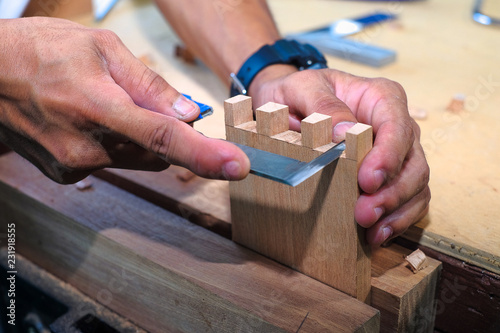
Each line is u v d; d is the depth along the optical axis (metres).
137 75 0.35
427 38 0.67
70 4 0.69
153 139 0.32
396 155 0.32
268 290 0.35
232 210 0.38
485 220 0.39
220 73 0.56
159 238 0.40
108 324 0.42
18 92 0.34
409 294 0.35
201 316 0.36
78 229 0.42
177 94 0.35
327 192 0.33
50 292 0.45
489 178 0.43
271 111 0.33
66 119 0.34
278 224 0.36
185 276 0.36
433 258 0.38
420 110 0.50
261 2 0.58
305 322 0.32
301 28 0.69
